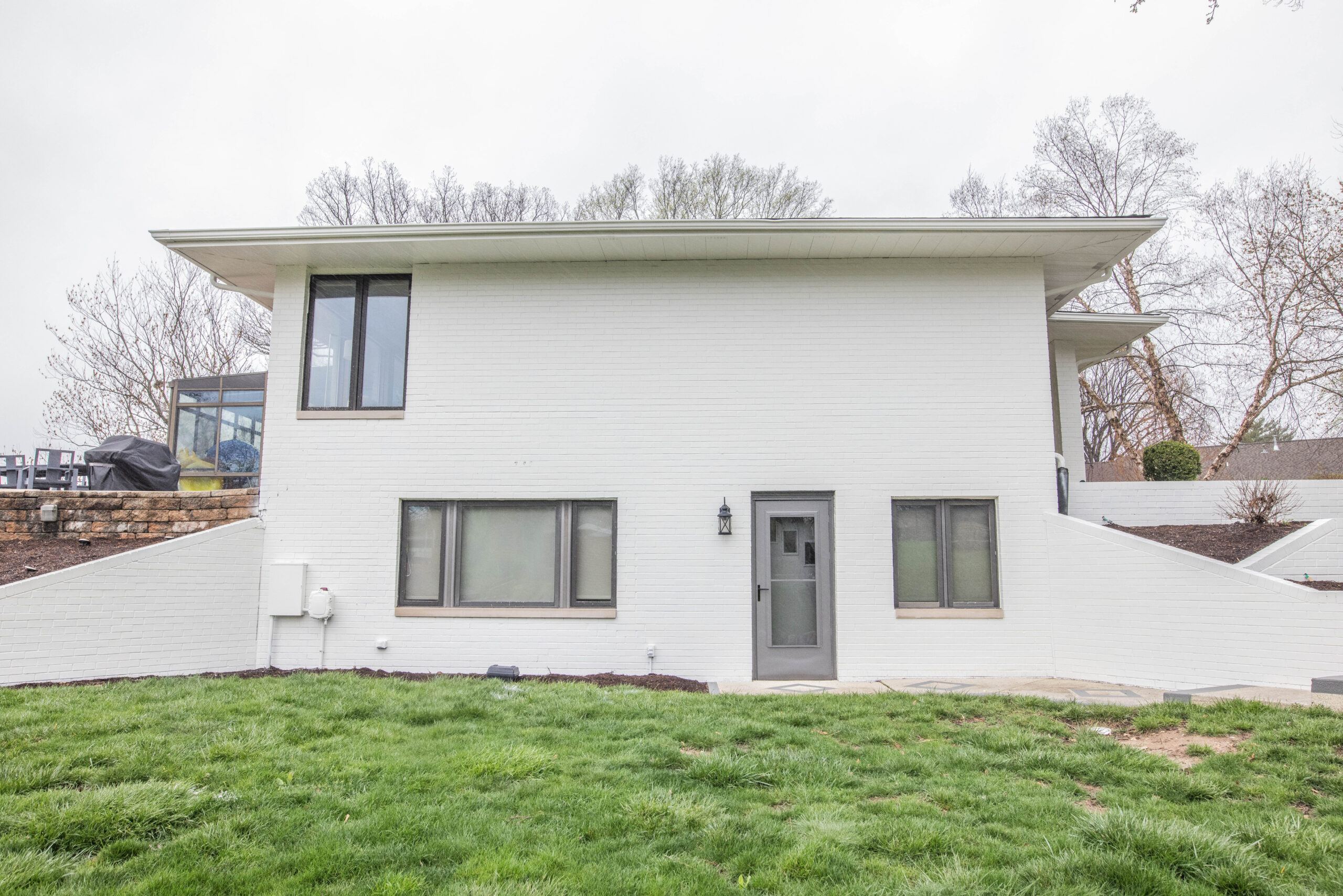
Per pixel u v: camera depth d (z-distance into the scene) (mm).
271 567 10289
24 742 5387
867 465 10242
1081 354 15094
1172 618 8828
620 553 10203
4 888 3346
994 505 10203
